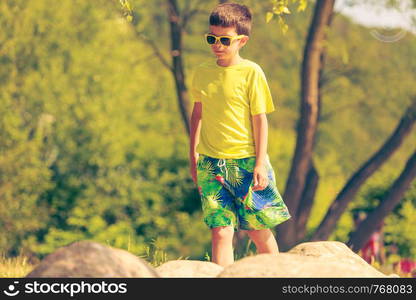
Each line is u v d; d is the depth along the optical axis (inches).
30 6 1127.0
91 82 1273.4
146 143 1311.5
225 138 323.3
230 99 323.6
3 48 1100.5
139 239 1232.8
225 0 840.9
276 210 327.9
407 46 1273.4
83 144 1270.9
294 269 228.7
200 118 341.7
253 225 328.5
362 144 1771.7
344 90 1320.1
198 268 272.7
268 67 1416.1
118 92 1309.1
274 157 1365.7
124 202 1257.4
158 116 1397.6
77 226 1215.6
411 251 1112.2
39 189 1181.7
